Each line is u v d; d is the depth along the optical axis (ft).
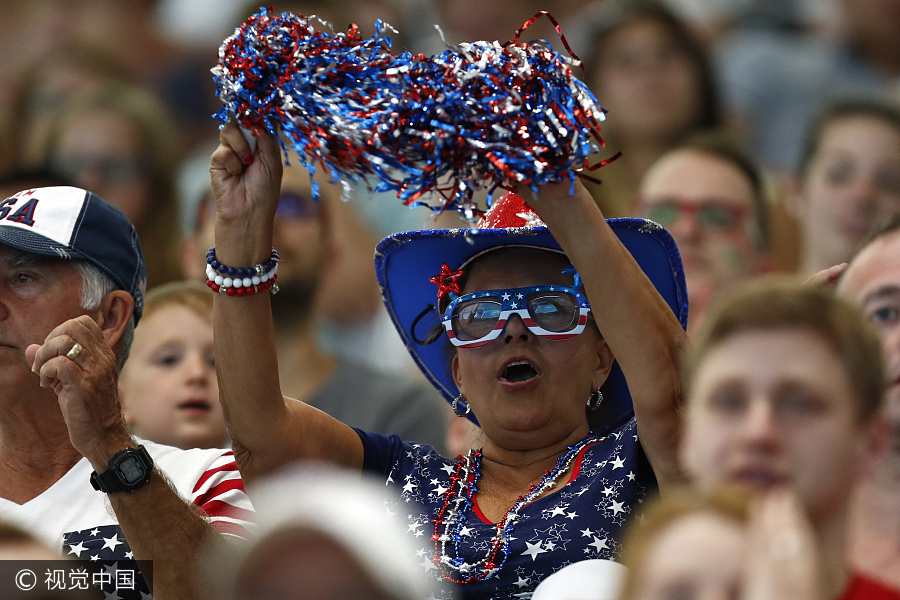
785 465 23.54
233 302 34.76
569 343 36.81
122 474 34.83
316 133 29.25
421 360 40.88
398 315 40.52
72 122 71.61
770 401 23.91
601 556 33.78
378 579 20.48
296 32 31.09
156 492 35.09
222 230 34.55
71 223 40.37
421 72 28.91
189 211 67.00
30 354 36.37
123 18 91.61
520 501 35.60
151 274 69.56
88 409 35.06
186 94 88.99
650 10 71.15
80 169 70.90
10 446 40.83
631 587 21.33
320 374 56.54
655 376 31.78
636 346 31.76
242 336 34.91
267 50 30.78
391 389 55.62
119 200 70.74
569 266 37.19
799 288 25.07
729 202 58.90
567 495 35.06
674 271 37.37
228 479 41.04
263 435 35.73
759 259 59.72
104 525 39.24
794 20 79.56
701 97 71.15
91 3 90.89
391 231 72.38
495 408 36.91
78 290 40.24
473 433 41.04
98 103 72.13
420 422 54.75
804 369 23.85
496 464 37.65
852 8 78.33
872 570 28.19
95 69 86.07
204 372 49.83
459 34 83.76
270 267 34.81
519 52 29.22
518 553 34.04
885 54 77.71
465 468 37.60
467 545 34.68
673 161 60.18
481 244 37.91
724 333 24.75
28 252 39.73
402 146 28.76
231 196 34.37
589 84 71.77
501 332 36.55
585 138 29.14
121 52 89.61
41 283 39.81
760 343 24.25
